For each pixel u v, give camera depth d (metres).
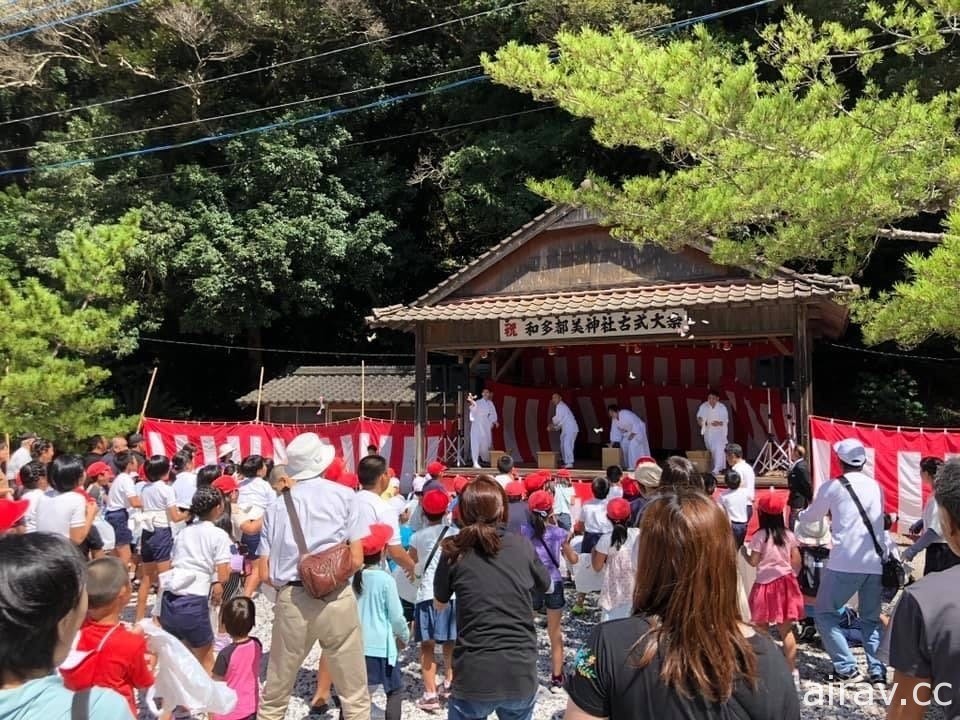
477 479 4.25
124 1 21.91
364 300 26.98
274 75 24.22
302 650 4.57
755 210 7.29
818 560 7.02
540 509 6.09
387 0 24.41
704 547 1.96
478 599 3.88
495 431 17.12
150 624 3.58
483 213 21.61
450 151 23.89
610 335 13.37
